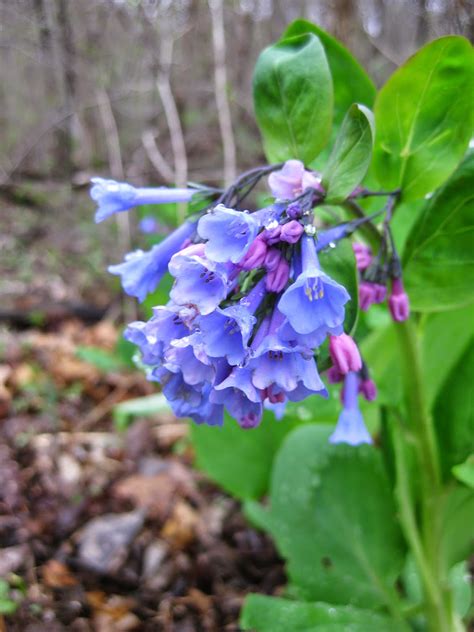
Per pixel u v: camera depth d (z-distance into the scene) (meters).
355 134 0.13
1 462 0.30
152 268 0.13
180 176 0.46
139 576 0.24
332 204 0.13
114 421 0.36
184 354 0.11
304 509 0.19
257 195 0.52
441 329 0.18
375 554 0.19
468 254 0.15
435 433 0.18
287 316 0.10
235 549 0.26
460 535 0.18
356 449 0.20
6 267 0.60
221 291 0.10
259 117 0.16
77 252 0.63
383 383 0.19
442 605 0.18
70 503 0.27
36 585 0.22
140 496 0.28
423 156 0.15
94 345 0.47
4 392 0.36
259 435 0.23
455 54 0.14
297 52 0.15
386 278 0.14
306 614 0.16
